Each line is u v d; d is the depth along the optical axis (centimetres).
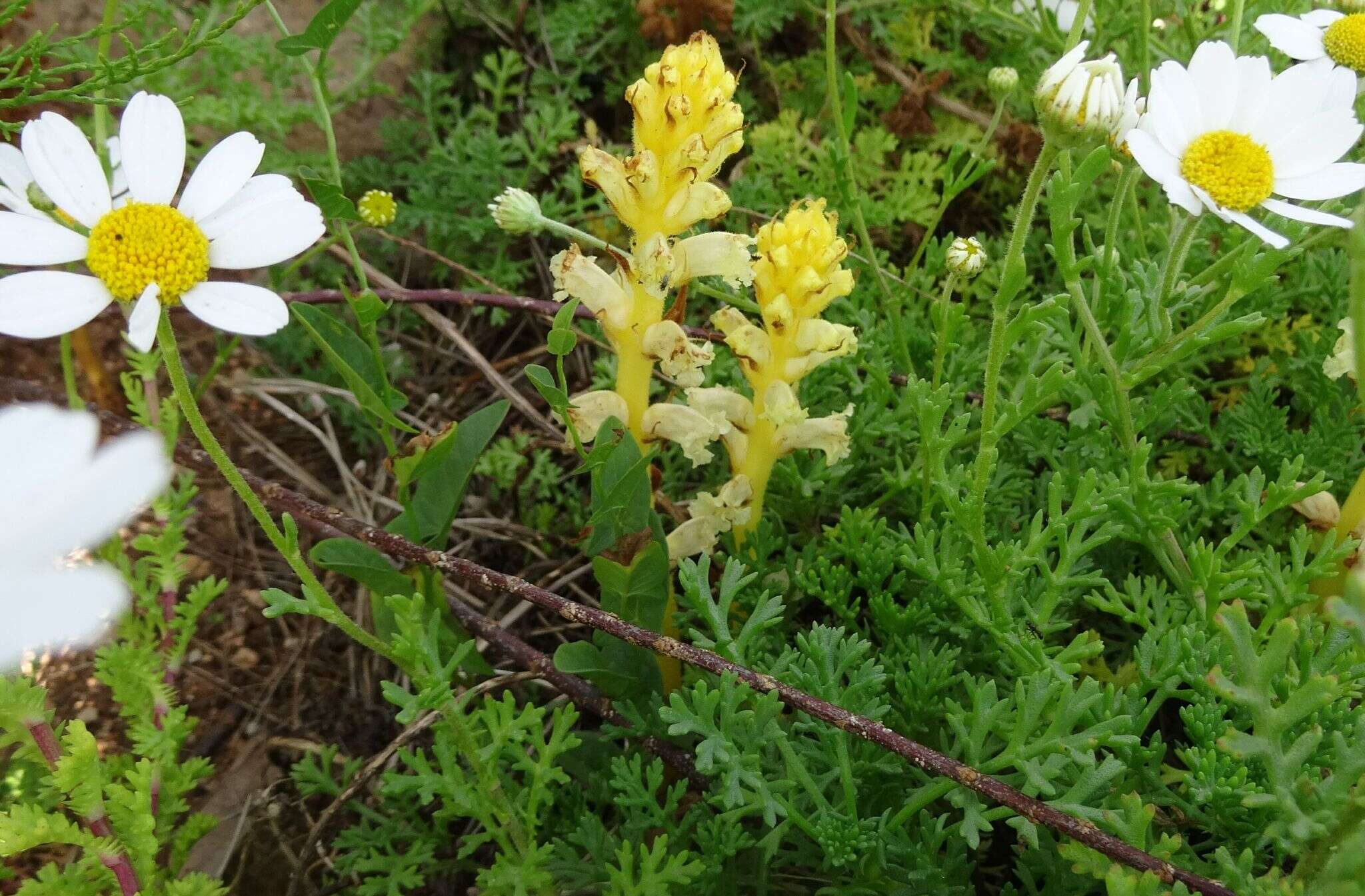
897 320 33
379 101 46
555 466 38
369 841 28
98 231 20
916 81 43
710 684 26
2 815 22
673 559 28
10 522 18
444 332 37
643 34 43
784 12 43
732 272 25
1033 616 26
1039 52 43
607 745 28
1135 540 28
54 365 39
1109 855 21
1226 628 20
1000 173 43
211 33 28
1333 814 20
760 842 24
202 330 42
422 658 22
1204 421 33
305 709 34
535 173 45
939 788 23
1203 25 40
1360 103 31
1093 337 25
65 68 27
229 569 37
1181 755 24
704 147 23
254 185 21
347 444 41
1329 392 32
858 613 31
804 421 27
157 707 26
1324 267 33
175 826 31
